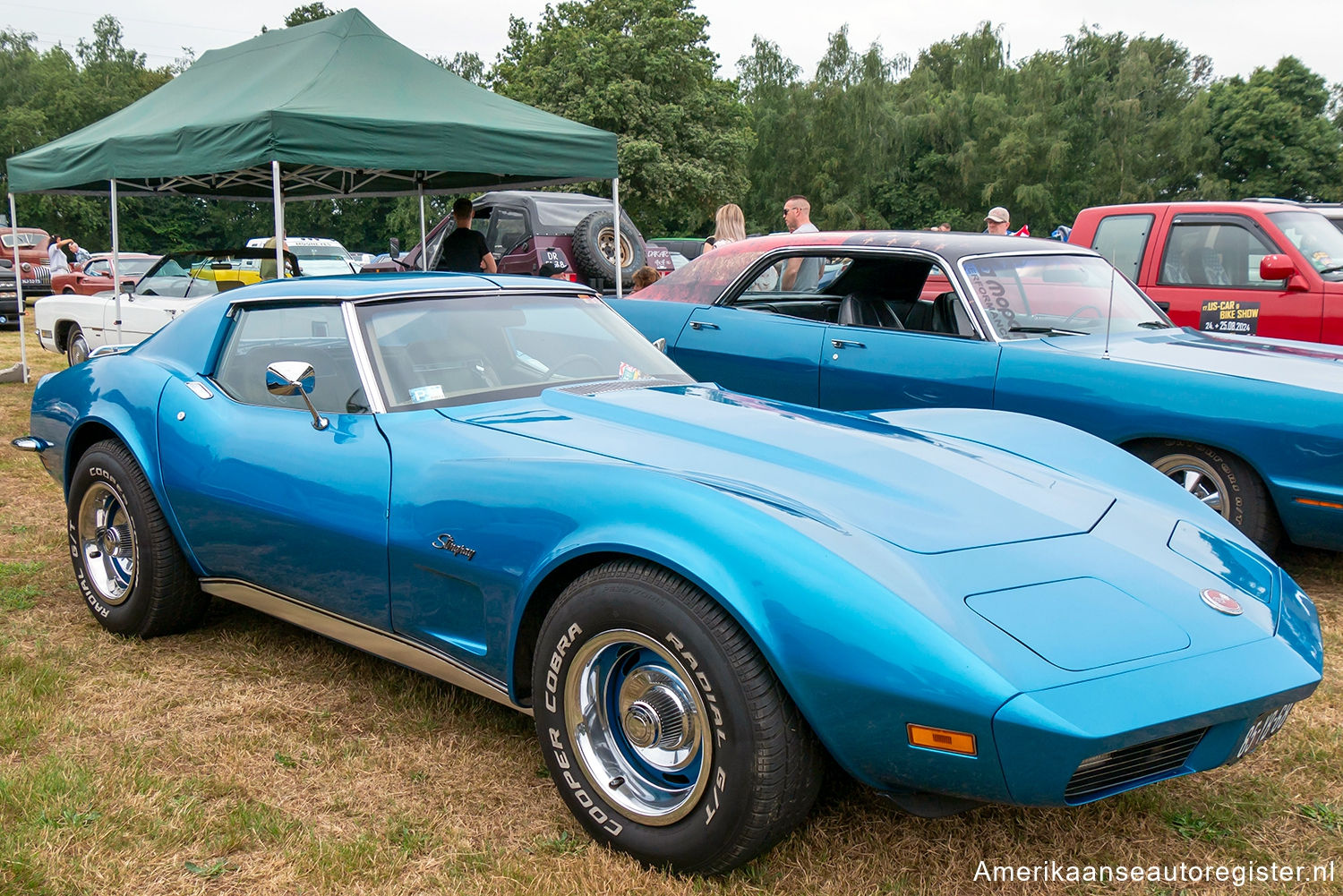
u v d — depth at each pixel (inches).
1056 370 179.5
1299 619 90.1
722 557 81.5
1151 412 169.9
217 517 127.2
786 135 2677.2
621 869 87.8
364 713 121.5
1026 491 101.4
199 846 92.8
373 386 116.4
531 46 1760.6
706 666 81.1
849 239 215.8
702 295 231.6
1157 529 98.9
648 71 1572.3
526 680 99.2
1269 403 160.4
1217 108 2652.6
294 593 122.3
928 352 193.5
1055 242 221.3
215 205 2942.9
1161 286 276.8
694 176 1573.6
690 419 111.1
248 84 295.3
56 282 789.2
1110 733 70.4
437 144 279.7
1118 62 3073.3
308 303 127.7
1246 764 109.0
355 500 110.3
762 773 80.0
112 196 358.6
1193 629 81.7
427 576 104.3
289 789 103.6
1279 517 165.0
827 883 86.9
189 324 146.0
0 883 85.7
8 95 3302.2
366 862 90.2
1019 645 75.4
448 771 107.3
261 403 129.2
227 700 124.8
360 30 302.4
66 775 103.2
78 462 151.4
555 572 94.0
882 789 80.7
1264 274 247.9
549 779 105.9
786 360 210.7
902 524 88.3
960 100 2711.6
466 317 128.6
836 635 76.7
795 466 98.3
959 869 89.9
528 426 109.4
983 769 73.2
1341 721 119.3
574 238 491.2
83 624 151.3
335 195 403.9
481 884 86.9
